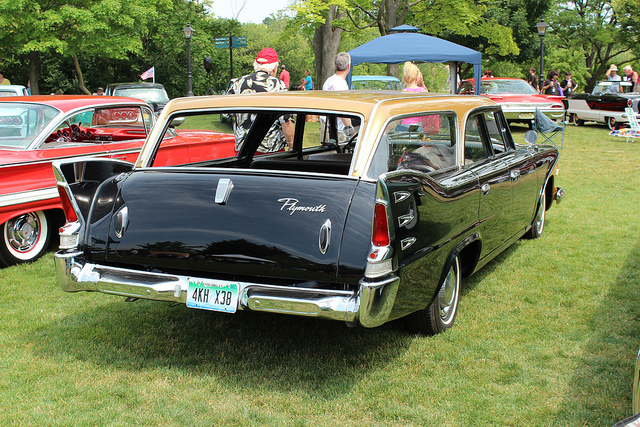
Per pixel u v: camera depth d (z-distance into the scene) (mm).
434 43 11758
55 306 4316
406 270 2955
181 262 3008
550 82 19781
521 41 33969
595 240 6023
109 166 3492
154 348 3574
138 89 17656
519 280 4828
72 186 3291
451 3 20156
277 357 3436
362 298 2723
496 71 39406
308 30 19859
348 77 11789
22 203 5113
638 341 3617
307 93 3564
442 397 2975
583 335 3721
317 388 3072
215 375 3215
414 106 3443
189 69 21188
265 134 4645
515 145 5234
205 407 2881
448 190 3393
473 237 3846
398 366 3314
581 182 9328
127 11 25250
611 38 45938
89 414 2822
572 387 3061
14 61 30344
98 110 6047
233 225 2934
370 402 2926
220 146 7258
